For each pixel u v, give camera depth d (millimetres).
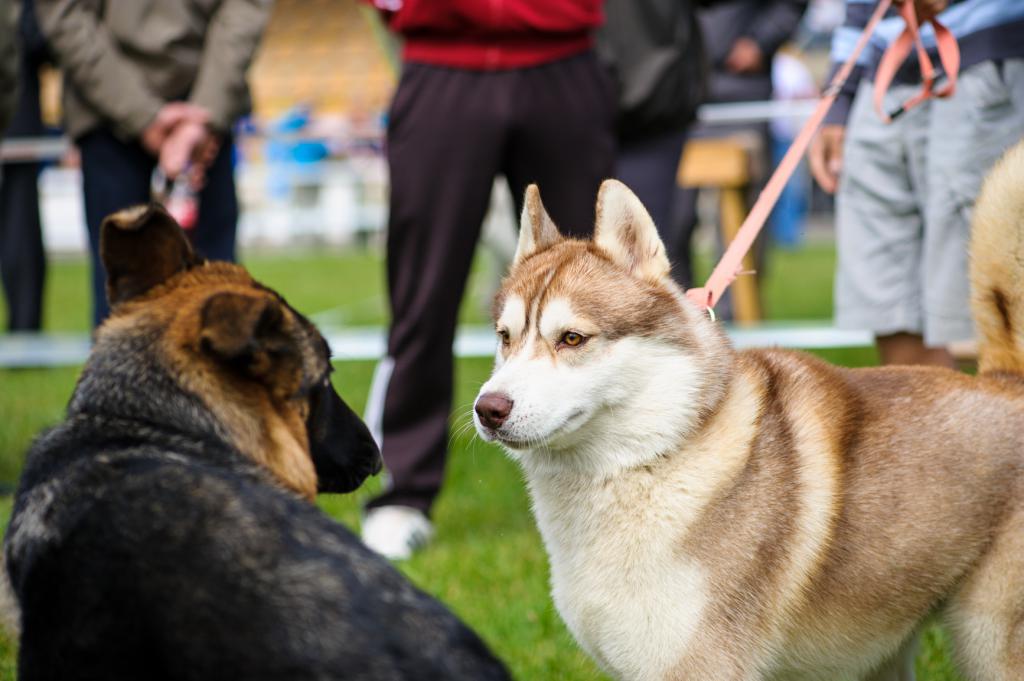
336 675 2639
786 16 12648
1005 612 3910
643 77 7848
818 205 34562
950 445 3920
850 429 3943
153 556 2754
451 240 6234
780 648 3928
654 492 3877
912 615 4008
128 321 3184
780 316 14016
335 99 35656
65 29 6617
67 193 26500
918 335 5812
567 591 4035
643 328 3938
